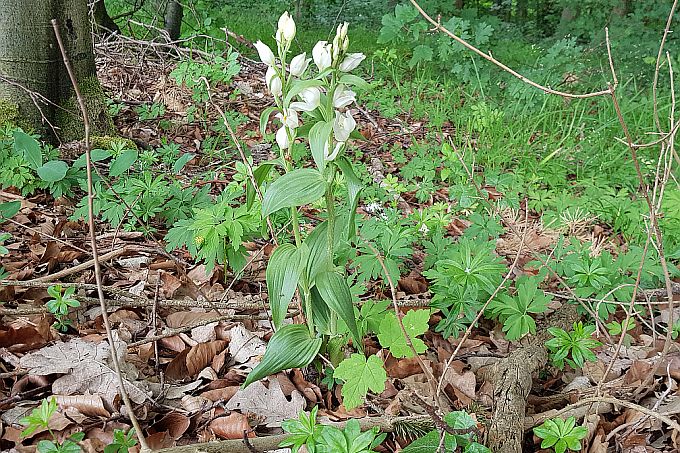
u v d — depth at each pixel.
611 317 1.10
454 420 0.69
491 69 2.54
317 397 0.86
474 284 0.88
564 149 2.02
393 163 1.99
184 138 1.99
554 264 1.08
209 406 0.81
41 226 1.23
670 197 1.28
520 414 0.77
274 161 0.73
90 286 0.96
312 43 3.64
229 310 1.03
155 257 1.20
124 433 0.73
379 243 1.11
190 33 3.24
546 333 0.96
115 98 2.18
